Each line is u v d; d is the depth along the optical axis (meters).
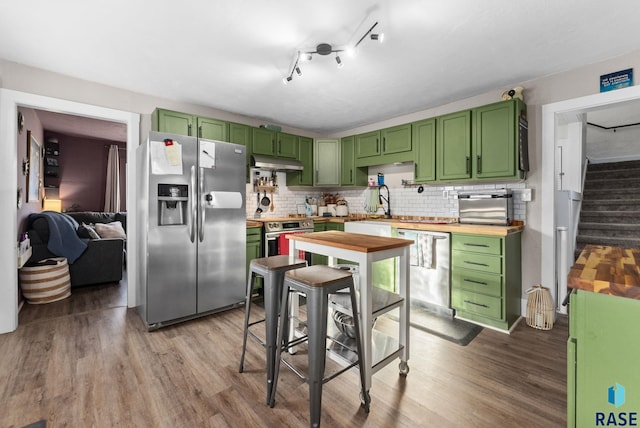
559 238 3.01
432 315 2.95
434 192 3.71
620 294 0.94
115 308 3.12
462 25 1.98
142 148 2.79
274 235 3.70
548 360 2.11
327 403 1.66
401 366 1.94
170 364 2.04
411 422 1.52
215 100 3.40
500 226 2.83
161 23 1.97
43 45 2.25
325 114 3.92
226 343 2.36
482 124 2.96
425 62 2.50
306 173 4.41
